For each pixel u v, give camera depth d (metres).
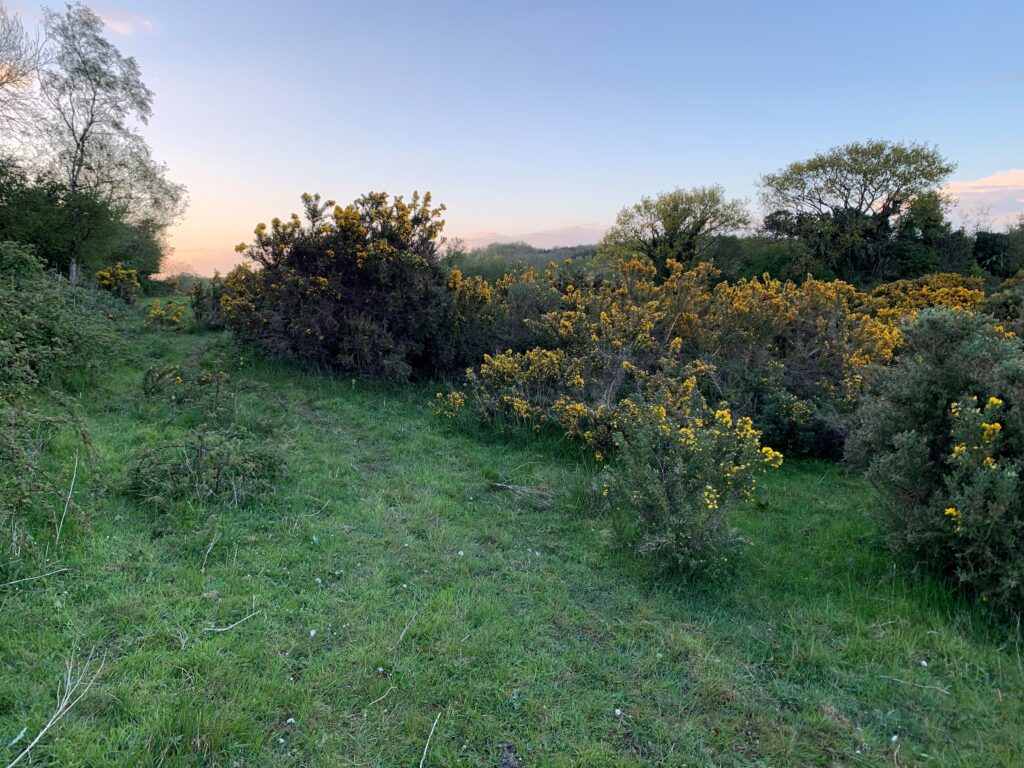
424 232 8.50
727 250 28.56
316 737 2.26
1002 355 3.82
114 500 3.89
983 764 2.40
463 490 4.95
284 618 2.95
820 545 4.30
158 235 23.88
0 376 4.96
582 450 5.91
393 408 7.10
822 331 7.82
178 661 2.53
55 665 2.44
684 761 2.33
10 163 13.80
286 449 4.98
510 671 2.73
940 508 3.54
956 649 3.09
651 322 7.32
